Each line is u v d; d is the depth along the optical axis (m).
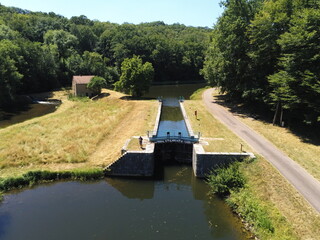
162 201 21.64
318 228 15.95
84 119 40.72
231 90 47.22
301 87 28.77
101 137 32.19
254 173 22.38
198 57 122.00
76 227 17.83
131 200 21.62
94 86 61.62
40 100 62.06
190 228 18.14
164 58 114.38
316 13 26.78
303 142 28.34
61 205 20.39
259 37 36.12
